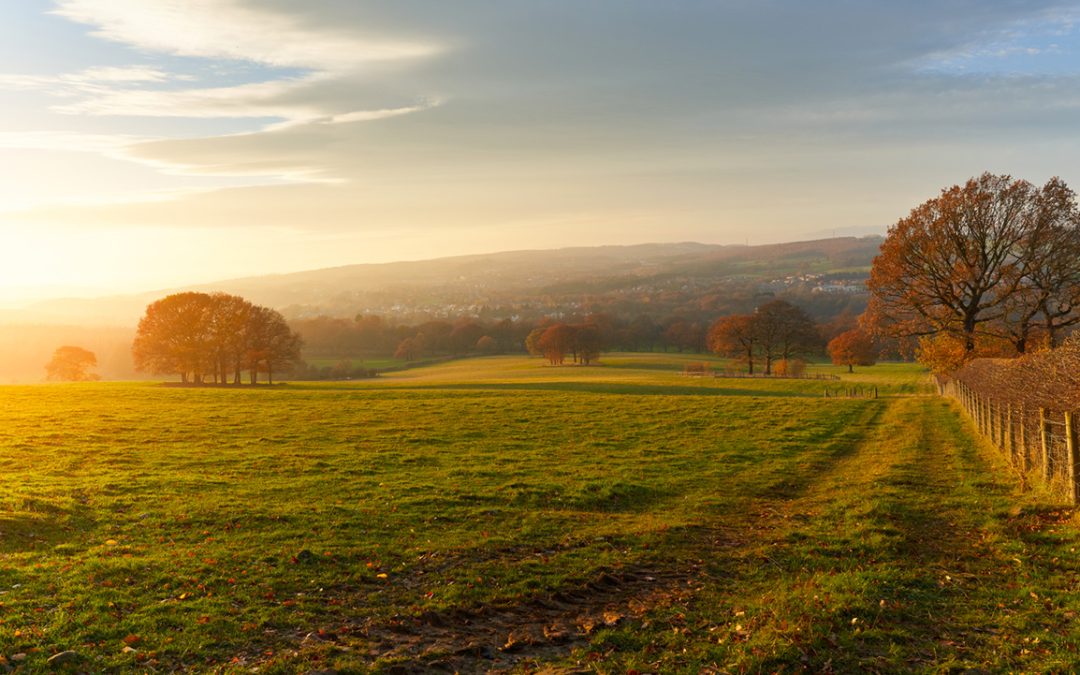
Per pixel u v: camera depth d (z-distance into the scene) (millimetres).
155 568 14477
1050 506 19156
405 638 11734
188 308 95375
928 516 19734
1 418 41000
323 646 11117
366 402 53281
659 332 192750
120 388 66938
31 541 16203
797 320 112750
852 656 10555
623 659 10773
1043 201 60125
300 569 14875
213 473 26344
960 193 62156
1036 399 23047
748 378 100125
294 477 25797
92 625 11391
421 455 31125
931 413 50812
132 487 22859
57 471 25969
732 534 18797
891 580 13805
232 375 140375
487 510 20828
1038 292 60906
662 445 35156
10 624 11242
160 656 10594
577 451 33062
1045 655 10367
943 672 10016
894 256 64625
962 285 63594
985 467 27531
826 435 39562
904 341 70625
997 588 13414
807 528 18844
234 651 10938
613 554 16594
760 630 11469
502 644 11609
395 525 18953
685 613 12766
